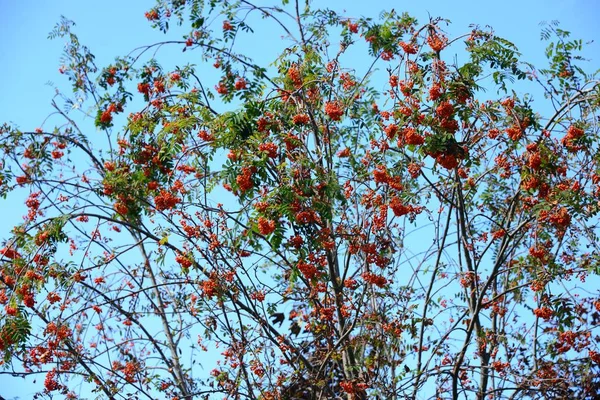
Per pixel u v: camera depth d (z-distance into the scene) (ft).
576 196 40.45
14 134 50.29
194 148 42.11
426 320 44.16
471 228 48.37
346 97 45.83
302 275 41.09
